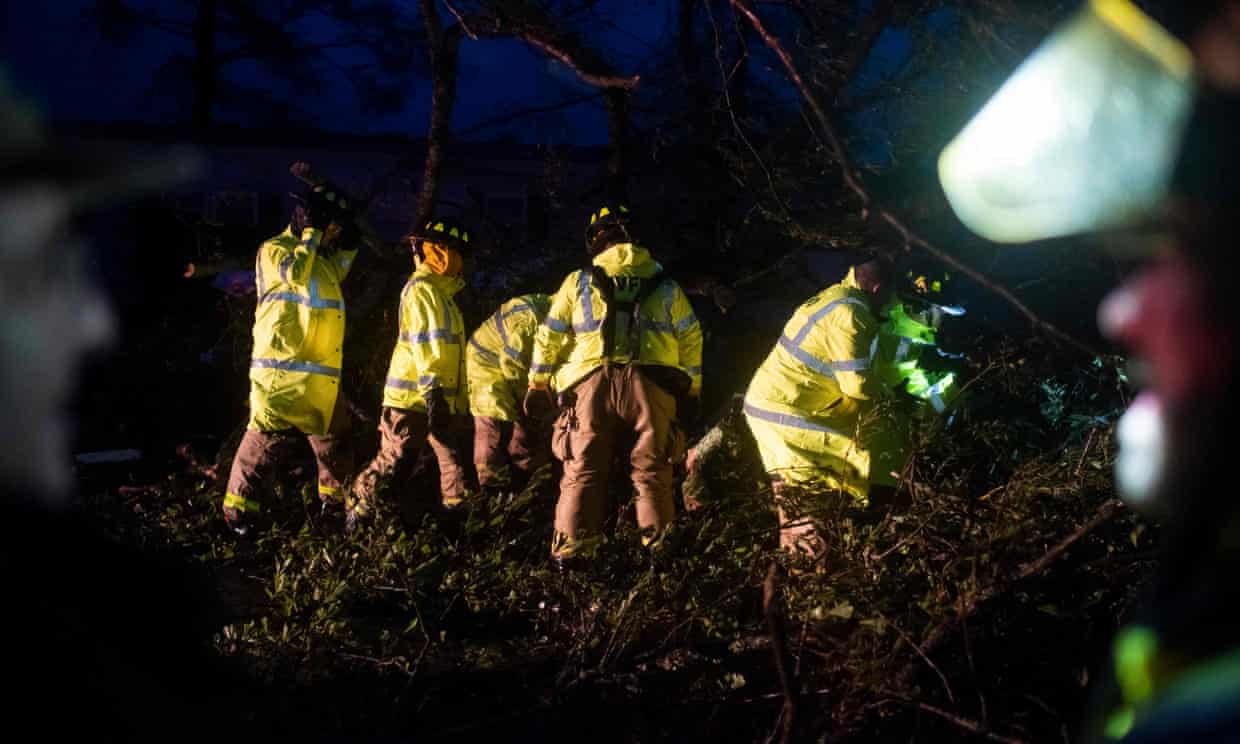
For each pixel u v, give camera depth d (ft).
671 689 13.78
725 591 15.01
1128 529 13.56
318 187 21.85
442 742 12.59
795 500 15.07
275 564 17.69
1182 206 2.39
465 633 16.35
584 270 19.65
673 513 19.44
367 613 17.04
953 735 11.95
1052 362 21.91
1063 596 12.91
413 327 21.75
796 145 24.23
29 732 2.87
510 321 23.81
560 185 31.76
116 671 3.14
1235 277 2.36
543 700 13.16
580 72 19.20
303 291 21.11
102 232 38.09
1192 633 2.46
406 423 22.18
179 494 24.06
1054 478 14.14
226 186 41.60
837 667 11.63
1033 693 12.71
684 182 28.76
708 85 27.73
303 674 13.32
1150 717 2.41
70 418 3.22
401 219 40.01
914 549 13.84
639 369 19.08
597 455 19.13
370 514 17.47
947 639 11.95
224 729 3.71
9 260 2.90
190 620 3.73
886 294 18.60
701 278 28.22
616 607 14.87
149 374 32.65
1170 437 2.56
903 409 19.34
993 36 16.21
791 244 28.17
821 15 22.86
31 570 2.99
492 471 23.61
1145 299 2.57
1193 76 2.35
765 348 31.83
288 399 20.93
